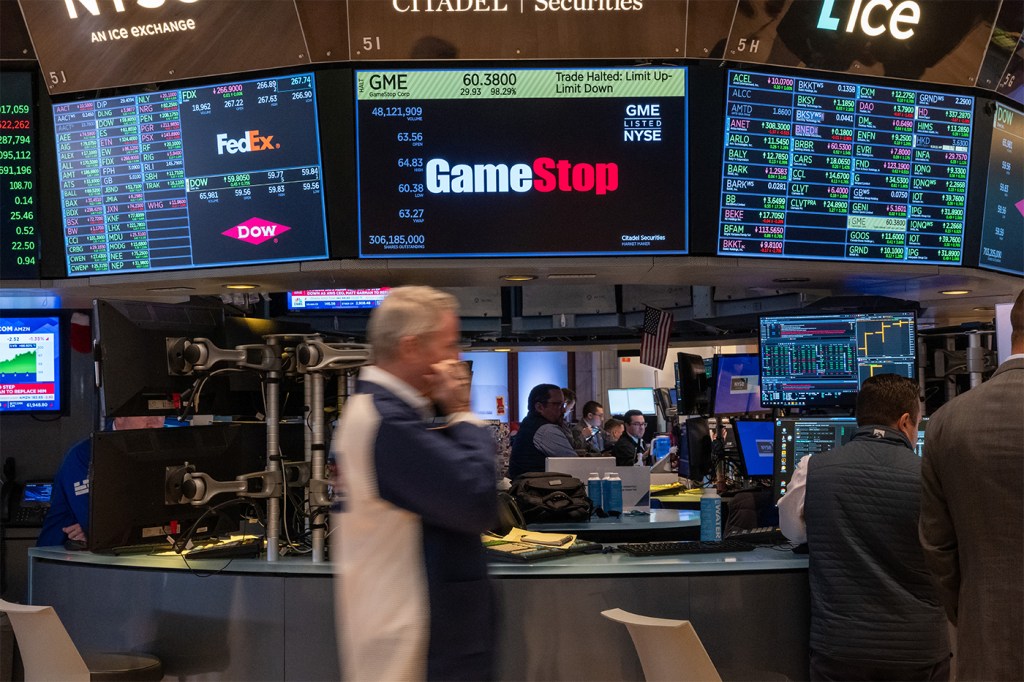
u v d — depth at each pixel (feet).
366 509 5.95
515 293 20.36
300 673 9.78
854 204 12.35
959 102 12.62
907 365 12.88
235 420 12.48
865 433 9.14
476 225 11.71
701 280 13.42
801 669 9.67
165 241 12.19
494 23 11.38
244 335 11.63
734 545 10.49
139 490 10.57
